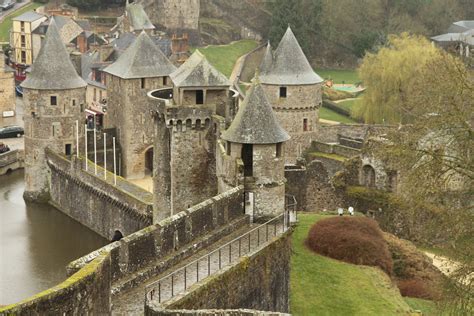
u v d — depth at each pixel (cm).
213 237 5478
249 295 5156
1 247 9612
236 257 5153
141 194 9506
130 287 4484
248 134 6269
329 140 12600
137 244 4625
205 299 4544
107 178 10150
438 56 11538
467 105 5984
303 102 11675
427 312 6619
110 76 12012
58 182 11094
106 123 12681
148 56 11775
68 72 11256
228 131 6412
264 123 6328
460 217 5744
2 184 12262
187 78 7975
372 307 6319
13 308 3114
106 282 3825
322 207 9456
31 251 9519
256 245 5453
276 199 6319
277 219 6228
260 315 4028
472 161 5769
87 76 14462
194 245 5200
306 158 11425
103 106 13712
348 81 19362
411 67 13712
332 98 16825
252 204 6244
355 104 15112
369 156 9288
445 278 5547
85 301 3484
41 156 11294
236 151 6344
